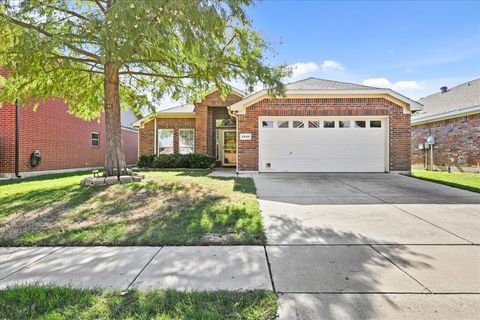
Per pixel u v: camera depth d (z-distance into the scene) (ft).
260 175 36.68
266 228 14.92
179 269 10.06
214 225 14.97
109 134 26.35
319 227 15.10
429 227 15.06
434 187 27.53
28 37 18.48
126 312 7.29
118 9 16.63
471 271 9.86
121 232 13.94
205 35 20.02
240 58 24.70
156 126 55.57
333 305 7.75
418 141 55.57
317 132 38.73
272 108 38.50
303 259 10.98
